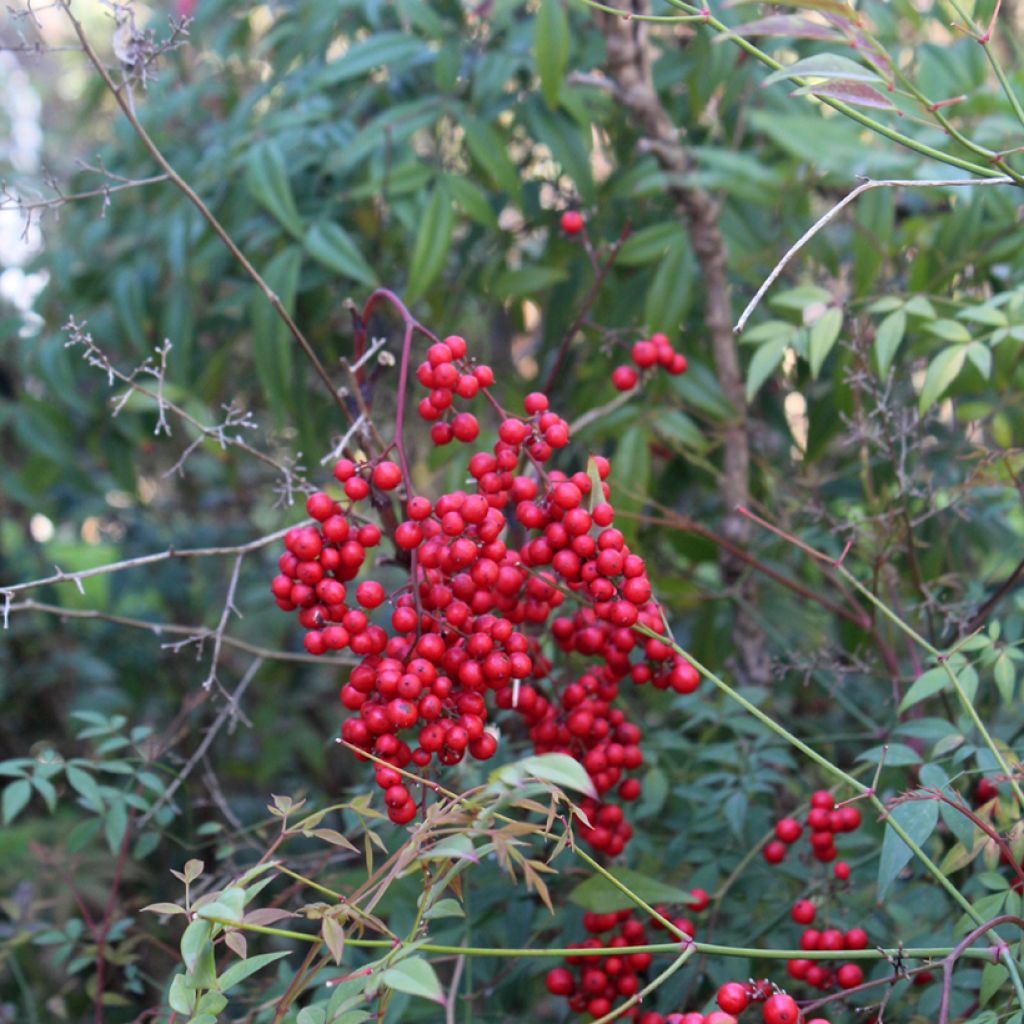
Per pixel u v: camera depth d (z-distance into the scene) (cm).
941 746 49
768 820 60
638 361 61
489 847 42
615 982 51
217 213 75
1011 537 74
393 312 82
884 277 69
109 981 66
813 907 52
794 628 72
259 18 98
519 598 49
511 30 72
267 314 67
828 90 43
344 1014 42
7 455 109
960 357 56
